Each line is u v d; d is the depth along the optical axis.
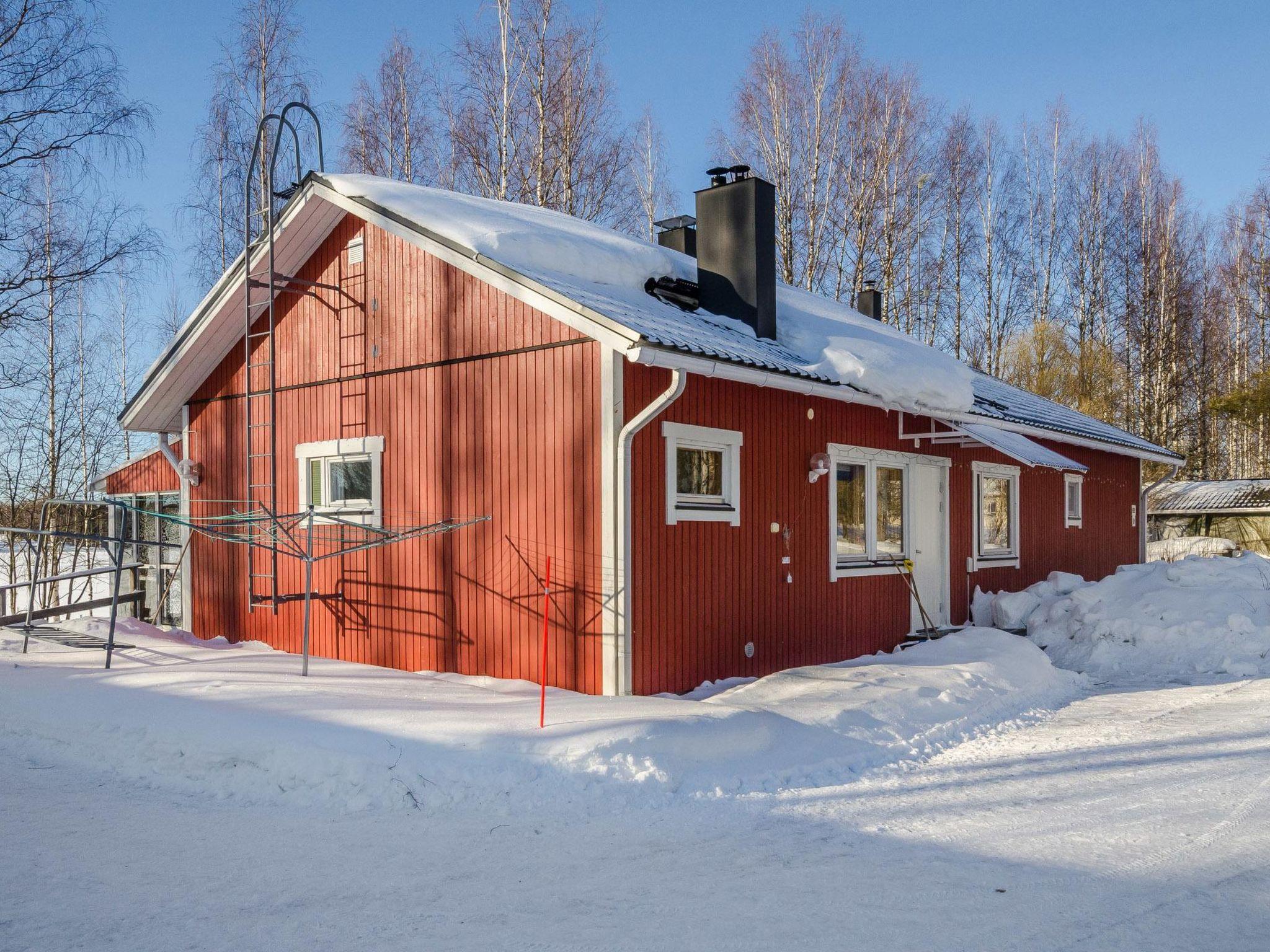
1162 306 36.91
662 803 6.14
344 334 11.45
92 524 24.09
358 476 11.36
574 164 25.89
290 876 5.00
